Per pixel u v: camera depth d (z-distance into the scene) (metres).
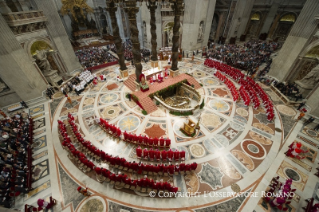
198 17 30.14
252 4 37.09
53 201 9.52
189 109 16.53
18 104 18.39
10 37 16.09
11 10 20.36
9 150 12.12
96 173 11.06
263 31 41.22
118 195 10.08
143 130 15.01
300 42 18.17
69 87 21.70
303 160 11.91
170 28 33.50
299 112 16.73
